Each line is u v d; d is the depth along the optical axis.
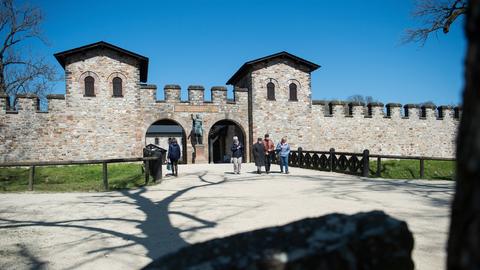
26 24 33.22
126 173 18.67
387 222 1.98
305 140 29.59
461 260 1.28
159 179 14.27
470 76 1.35
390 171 20.34
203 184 13.59
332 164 18.47
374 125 31.34
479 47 1.32
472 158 1.26
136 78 26.81
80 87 25.72
